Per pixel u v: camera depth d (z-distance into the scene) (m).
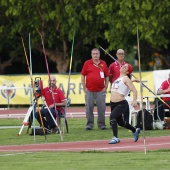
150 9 63.09
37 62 76.12
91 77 40.31
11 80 60.97
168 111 41.72
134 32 63.25
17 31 68.75
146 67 77.56
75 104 61.84
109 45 67.62
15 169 23.69
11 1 66.31
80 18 65.94
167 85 41.44
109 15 64.69
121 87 32.75
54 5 67.00
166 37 68.81
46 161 25.69
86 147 30.80
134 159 25.55
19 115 53.31
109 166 23.88
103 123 40.81
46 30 69.12
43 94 38.88
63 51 71.44
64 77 60.62
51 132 38.38
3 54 75.38
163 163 24.31
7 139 36.00
